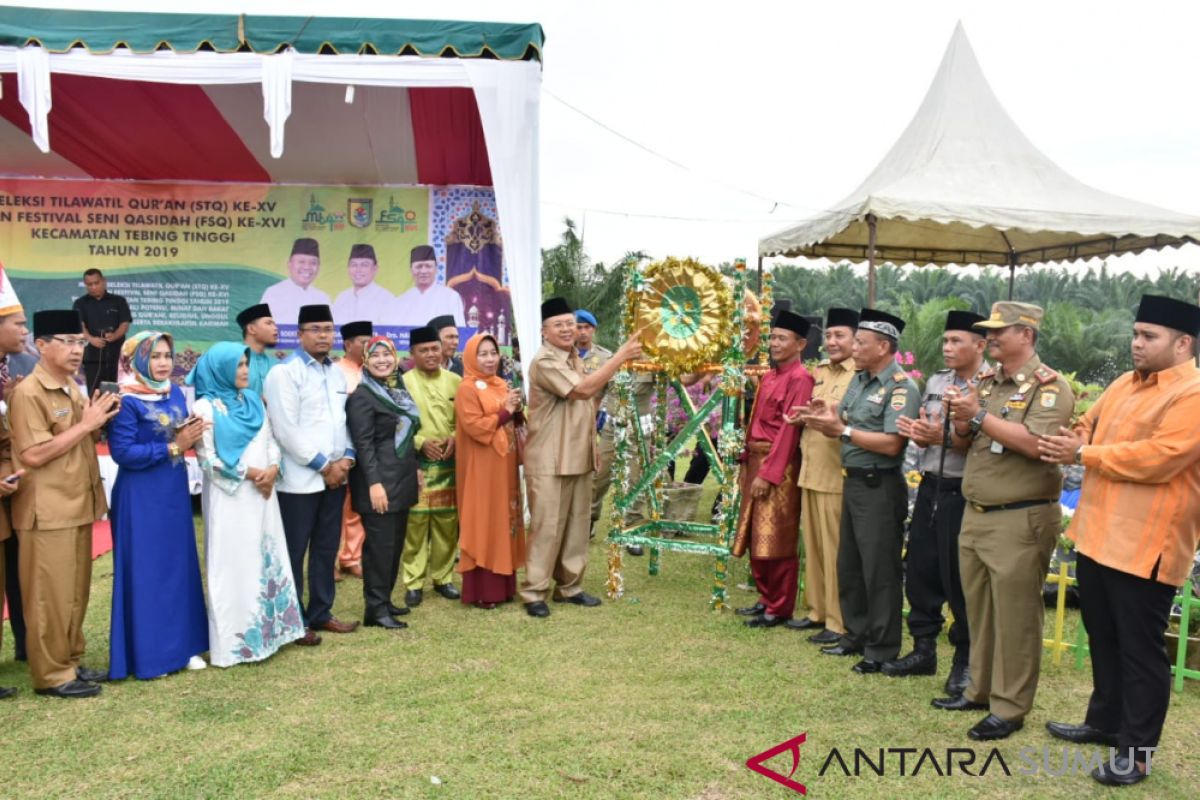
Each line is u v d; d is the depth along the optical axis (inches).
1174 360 132.3
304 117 300.4
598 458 231.6
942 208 377.1
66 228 368.2
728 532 224.5
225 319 373.1
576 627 211.0
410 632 206.1
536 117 260.2
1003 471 146.6
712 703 164.2
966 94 439.5
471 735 148.8
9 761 138.2
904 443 176.2
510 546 223.9
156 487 175.0
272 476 187.0
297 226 373.7
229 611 181.3
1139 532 132.3
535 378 222.8
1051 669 183.9
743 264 223.1
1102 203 404.5
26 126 308.8
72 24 247.1
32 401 158.7
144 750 142.3
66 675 167.0
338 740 146.5
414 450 213.8
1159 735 134.4
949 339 167.3
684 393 235.8
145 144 327.0
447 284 377.1
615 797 128.4
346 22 252.5
